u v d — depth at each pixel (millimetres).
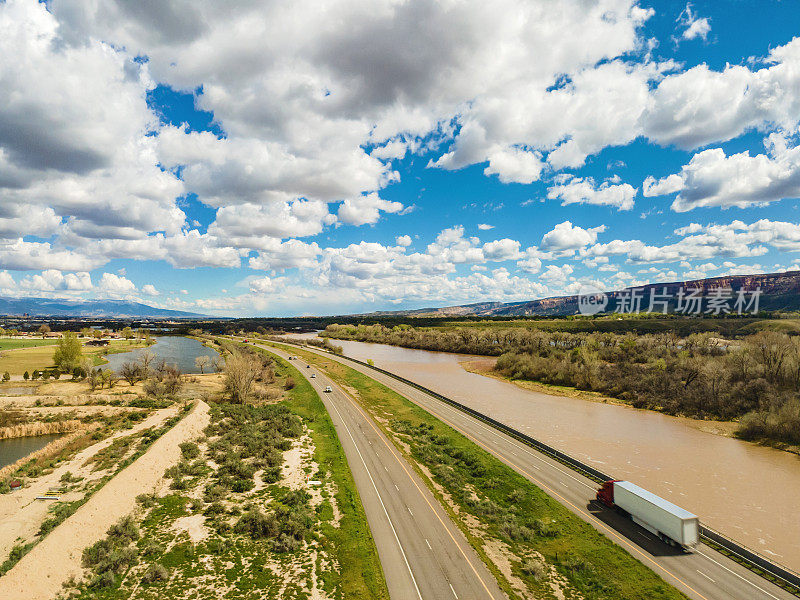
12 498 49656
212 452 65500
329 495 51906
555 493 53625
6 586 31391
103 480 53812
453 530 44250
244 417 86188
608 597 34156
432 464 63469
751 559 38812
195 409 83375
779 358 96000
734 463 66188
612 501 49375
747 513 49875
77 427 79562
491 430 81250
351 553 39531
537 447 70812
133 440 69125
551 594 34531
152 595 33000
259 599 32875
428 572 37031
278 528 42719
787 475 61531
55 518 43281
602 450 71562
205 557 38219
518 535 43344
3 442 73188
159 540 40969
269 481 55375
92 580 34344
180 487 52656
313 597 33281
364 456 65938
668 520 41562
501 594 34312
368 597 33531
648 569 37688
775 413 78438
